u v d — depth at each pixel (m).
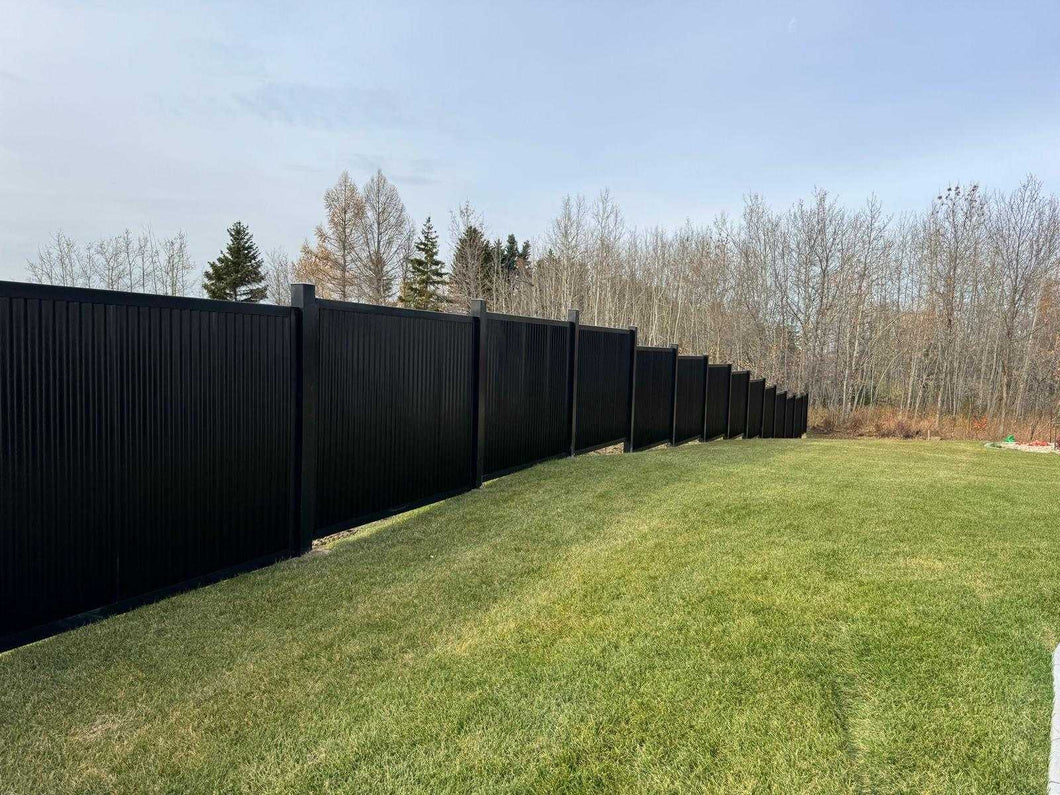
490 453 6.52
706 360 13.12
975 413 28.28
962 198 29.00
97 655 2.76
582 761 2.04
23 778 1.95
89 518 3.06
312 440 4.30
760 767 2.01
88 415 3.02
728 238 35.56
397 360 5.12
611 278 37.34
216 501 3.71
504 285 44.41
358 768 2.01
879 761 2.03
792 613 3.13
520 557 4.09
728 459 8.12
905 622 3.01
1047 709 2.30
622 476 6.73
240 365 3.82
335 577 3.77
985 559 3.95
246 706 2.37
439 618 3.16
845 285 31.95
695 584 3.54
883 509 5.25
